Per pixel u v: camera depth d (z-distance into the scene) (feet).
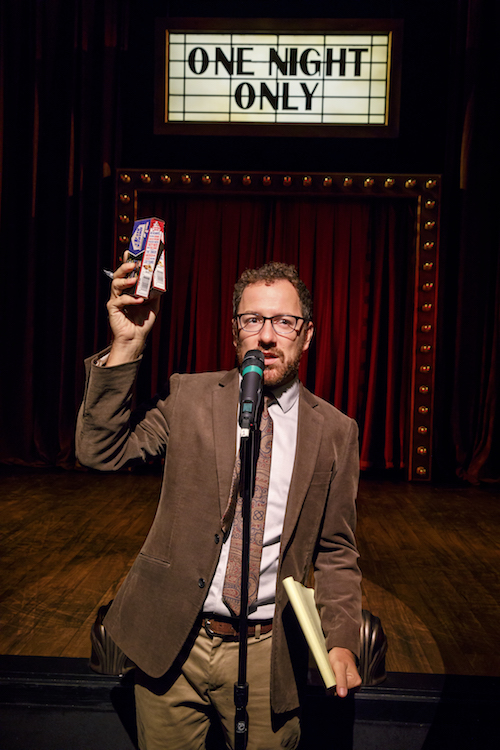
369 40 16.67
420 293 16.65
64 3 16.78
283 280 4.23
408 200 17.06
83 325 17.02
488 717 6.73
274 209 17.21
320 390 17.29
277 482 4.18
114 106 16.97
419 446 16.90
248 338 4.20
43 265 17.38
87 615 8.46
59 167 17.06
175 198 17.24
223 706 4.16
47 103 16.85
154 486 15.78
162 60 16.83
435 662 7.52
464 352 17.12
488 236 16.96
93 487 15.51
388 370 17.37
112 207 17.15
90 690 6.76
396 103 16.70
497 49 16.48
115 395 3.87
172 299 17.31
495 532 12.79
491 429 17.11
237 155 17.40
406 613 8.89
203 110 17.02
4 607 8.67
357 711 6.77
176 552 4.09
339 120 16.93
